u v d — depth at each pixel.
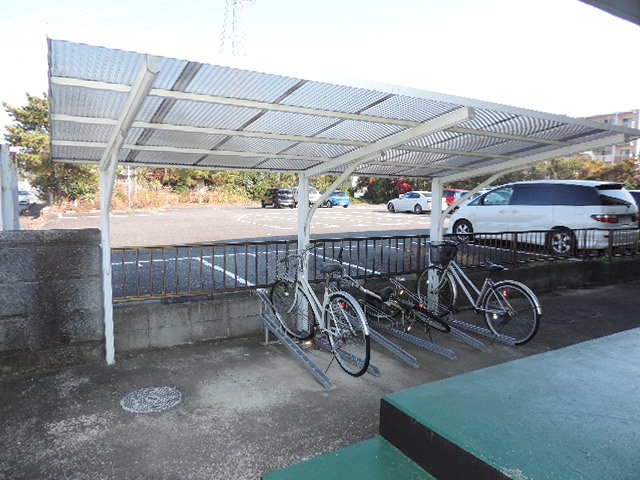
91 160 4.43
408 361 4.34
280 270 7.19
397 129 3.65
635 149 51.03
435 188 5.95
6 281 3.78
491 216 10.23
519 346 4.89
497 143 4.40
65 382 3.76
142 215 20.69
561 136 4.22
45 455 2.74
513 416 1.85
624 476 1.46
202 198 30.31
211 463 2.68
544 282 7.39
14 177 5.04
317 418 3.24
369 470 1.82
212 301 4.80
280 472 1.81
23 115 24.58
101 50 2.10
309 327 4.86
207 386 3.74
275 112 3.12
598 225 8.33
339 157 4.46
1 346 3.81
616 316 5.98
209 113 3.15
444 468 1.73
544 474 1.47
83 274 4.05
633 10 2.60
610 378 2.25
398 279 6.00
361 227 15.81
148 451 2.80
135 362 4.21
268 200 27.27
